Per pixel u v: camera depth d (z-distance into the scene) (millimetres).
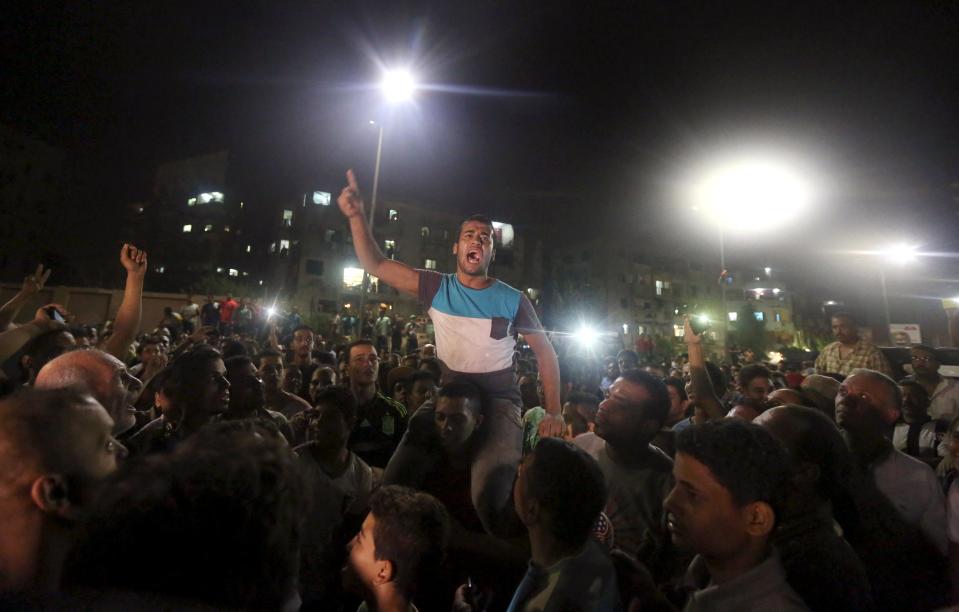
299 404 5480
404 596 1830
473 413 2791
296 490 1183
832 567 1959
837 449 2541
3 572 1140
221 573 964
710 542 1626
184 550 943
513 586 2641
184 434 3115
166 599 916
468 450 2912
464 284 3096
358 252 3135
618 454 3102
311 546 3082
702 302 67438
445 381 2980
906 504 2855
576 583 1842
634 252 63219
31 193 51938
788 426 2523
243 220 58469
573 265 63812
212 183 61750
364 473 3586
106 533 954
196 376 3146
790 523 2043
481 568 2707
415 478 2975
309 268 46438
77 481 1249
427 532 1894
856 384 3119
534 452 2070
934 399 5969
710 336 54562
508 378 3039
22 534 1183
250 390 3803
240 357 3918
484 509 2723
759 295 66812
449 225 52281
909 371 7672
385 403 5418
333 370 6016
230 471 1054
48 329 4523
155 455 1124
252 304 21016
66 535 1212
